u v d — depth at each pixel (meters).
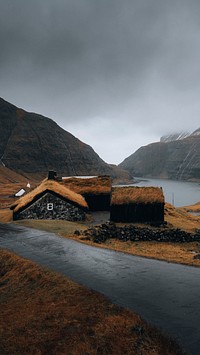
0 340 11.72
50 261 21.00
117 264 20.55
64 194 46.12
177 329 11.73
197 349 10.48
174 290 15.69
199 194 182.00
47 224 37.53
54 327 12.22
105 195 57.91
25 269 19.45
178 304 13.97
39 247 25.42
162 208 47.81
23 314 13.75
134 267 19.89
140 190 49.94
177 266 20.23
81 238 29.83
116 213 47.53
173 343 10.72
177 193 191.25
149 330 11.56
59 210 45.41
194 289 15.84
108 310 13.22
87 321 12.43
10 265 20.84
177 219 55.19
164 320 12.43
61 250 24.42
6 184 188.62
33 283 17.48
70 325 12.23
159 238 35.78
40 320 12.88
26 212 44.53
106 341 11.04
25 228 34.69
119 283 16.72
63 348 10.85
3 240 28.19
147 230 36.75
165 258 23.08
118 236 34.91
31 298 15.59
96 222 46.72
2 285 18.53
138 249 29.95
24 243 26.97
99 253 23.62
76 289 15.54
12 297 16.36
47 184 48.25
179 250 30.95
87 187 58.41
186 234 36.75
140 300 14.39
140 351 10.44
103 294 14.84
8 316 13.81
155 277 17.83
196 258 24.80
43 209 44.91
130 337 11.21
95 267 19.77
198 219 61.78
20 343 11.36
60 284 16.44
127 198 48.06
